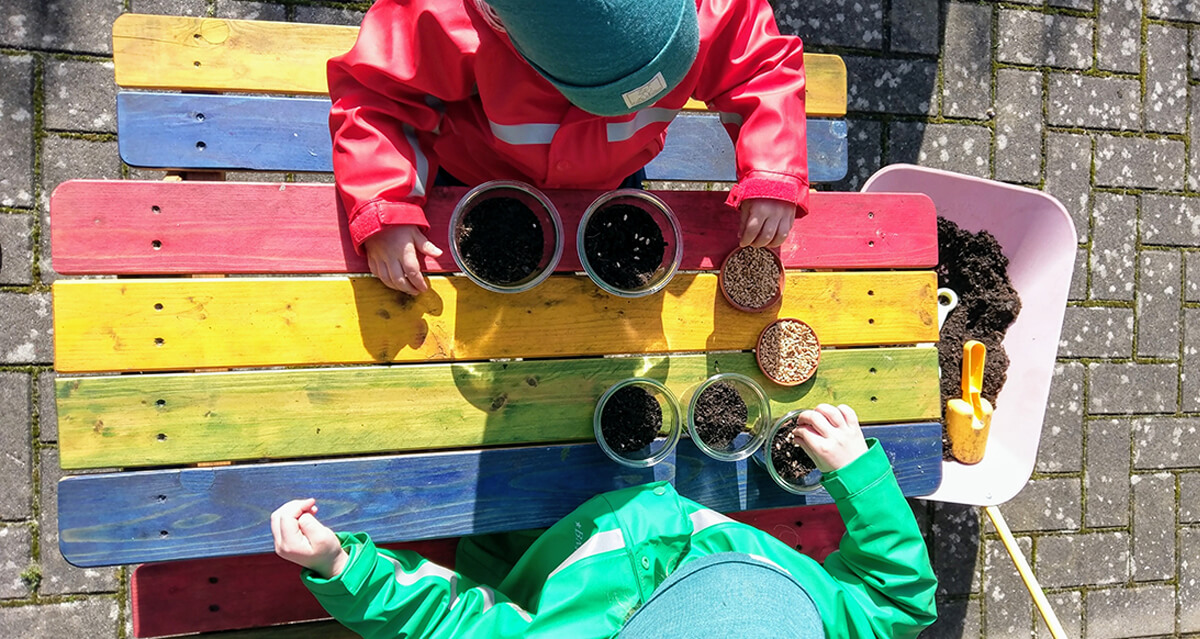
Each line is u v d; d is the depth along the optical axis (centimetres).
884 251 179
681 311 169
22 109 209
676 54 116
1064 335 257
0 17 209
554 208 157
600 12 106
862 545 155
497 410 161
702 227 169
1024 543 253
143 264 151
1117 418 259
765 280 170
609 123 145
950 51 253
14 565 207
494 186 153
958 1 254
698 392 162
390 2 141
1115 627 257
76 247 149
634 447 163
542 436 162
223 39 172
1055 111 259
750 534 147
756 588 113
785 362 170
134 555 148
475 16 129
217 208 153
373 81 142
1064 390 257
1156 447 261
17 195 209
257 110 172
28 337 209
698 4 144
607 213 161
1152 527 260
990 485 205
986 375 212
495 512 160
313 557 137
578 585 138
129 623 211
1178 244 264
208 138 170
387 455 159
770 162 151
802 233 175
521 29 110
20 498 207
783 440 169
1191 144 267
